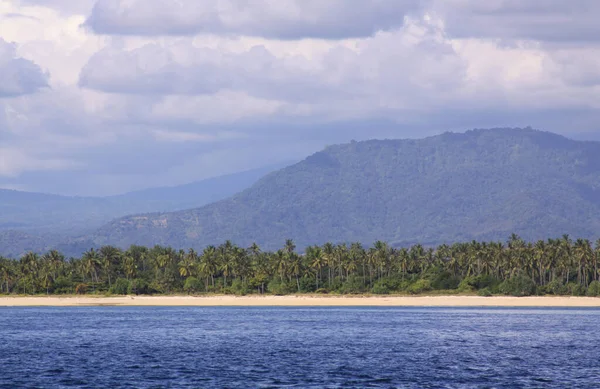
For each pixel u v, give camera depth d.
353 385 197.62
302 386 196.00
